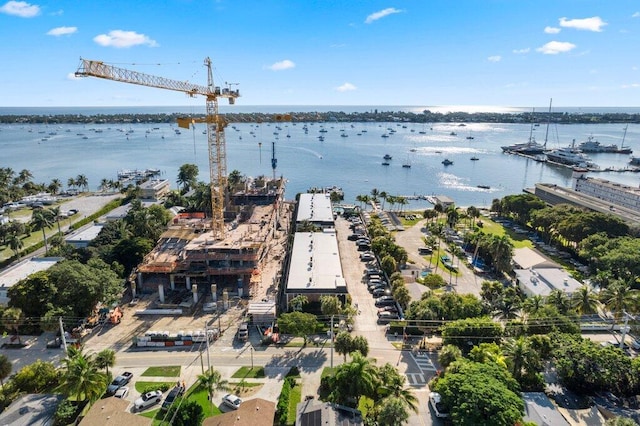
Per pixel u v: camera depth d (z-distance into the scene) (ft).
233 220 518.37
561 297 295.28
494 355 236.43
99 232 463.01
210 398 214.48
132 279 356.79
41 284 299.38
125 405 206.80
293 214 617.21
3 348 277.85
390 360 265.13
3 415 205.36
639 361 229.66
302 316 276.21
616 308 293.23
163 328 305.12
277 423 208.03
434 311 294.66
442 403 212.02
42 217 481.05
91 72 339.98
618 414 213.87
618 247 389.60
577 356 232.73
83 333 296.30
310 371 252.83
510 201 596.29
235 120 643.04
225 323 312.50
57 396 218.79
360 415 201.16
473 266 427.33
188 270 370.32
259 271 382.42
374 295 360.69
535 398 218.38
